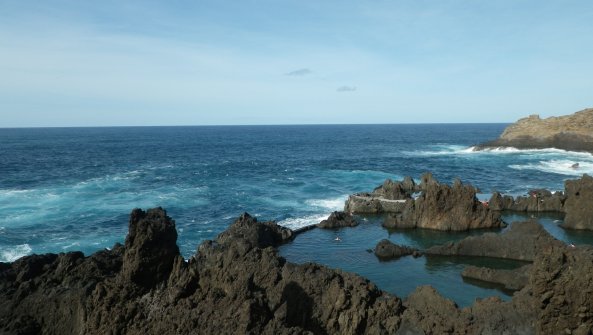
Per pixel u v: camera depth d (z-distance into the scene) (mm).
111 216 53938
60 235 46188
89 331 21500
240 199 65000
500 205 55562
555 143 130750
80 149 159125
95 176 87250
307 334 19312
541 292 20422
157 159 125188
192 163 114438
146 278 24078
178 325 20172
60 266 26922
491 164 103625
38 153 139250
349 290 22891
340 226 49188
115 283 22703
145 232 23984
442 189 48125
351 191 71500
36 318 23750
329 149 165250
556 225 47844
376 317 22031
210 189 73250
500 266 35781
